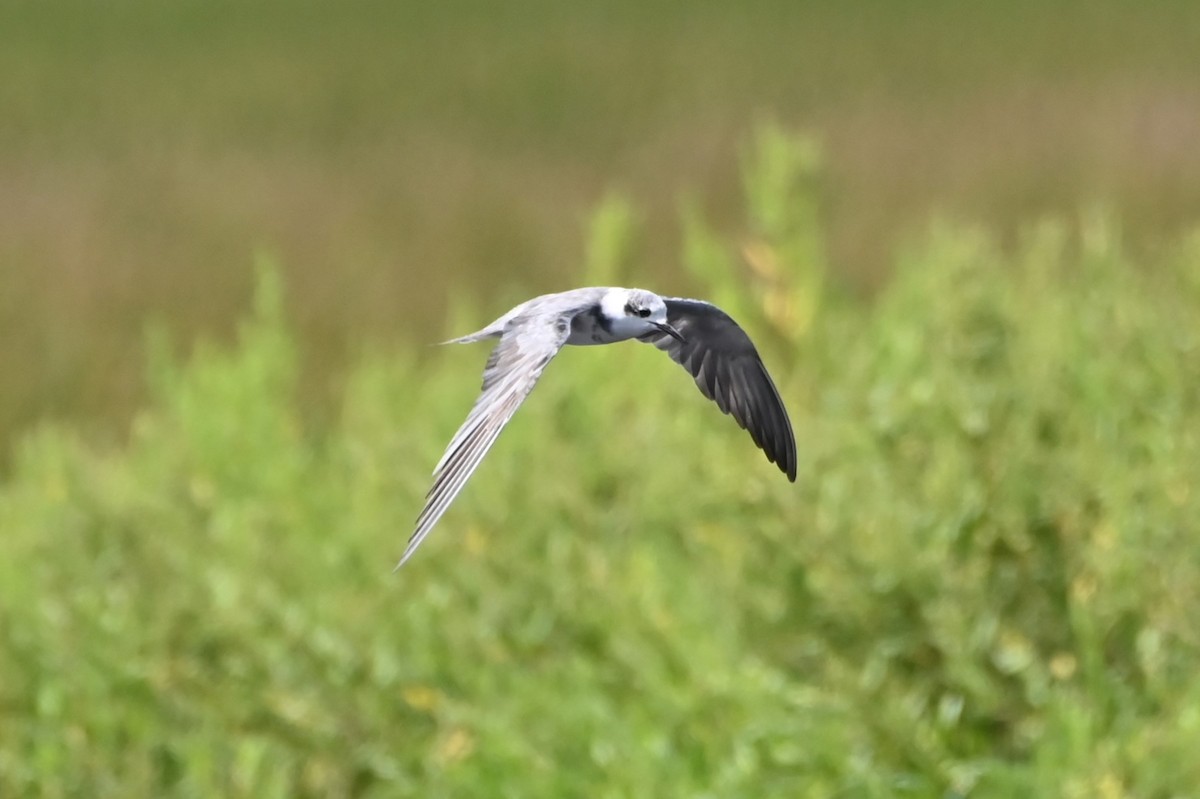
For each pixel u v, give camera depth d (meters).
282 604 12.52
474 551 12.70
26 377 21.95
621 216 17.39
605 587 11.91
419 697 11.55
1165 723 9.70
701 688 10.76
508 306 22.09
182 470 15.61
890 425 11.90
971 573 10.72
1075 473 11.09
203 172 31.81
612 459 13.75
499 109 36.53
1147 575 10.41
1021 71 35.44
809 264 15.79
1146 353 13.05
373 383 17.12
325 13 49.59
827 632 10.95
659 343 9.57
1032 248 16.23
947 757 10.16
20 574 13.35
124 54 44.41
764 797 10.09
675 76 38.53
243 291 24.77
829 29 42.75
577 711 11.01
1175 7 40.84
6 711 12.33
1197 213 24.05
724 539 11.90
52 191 30.91
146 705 11.96
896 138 30.09
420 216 27.75
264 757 11.38
